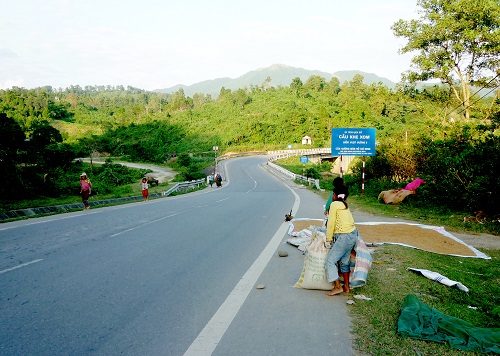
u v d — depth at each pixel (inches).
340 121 4362.7
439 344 151.0
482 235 413.4
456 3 943.7
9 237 366.3
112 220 491.2
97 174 2242.9
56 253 297.7
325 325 167.6
